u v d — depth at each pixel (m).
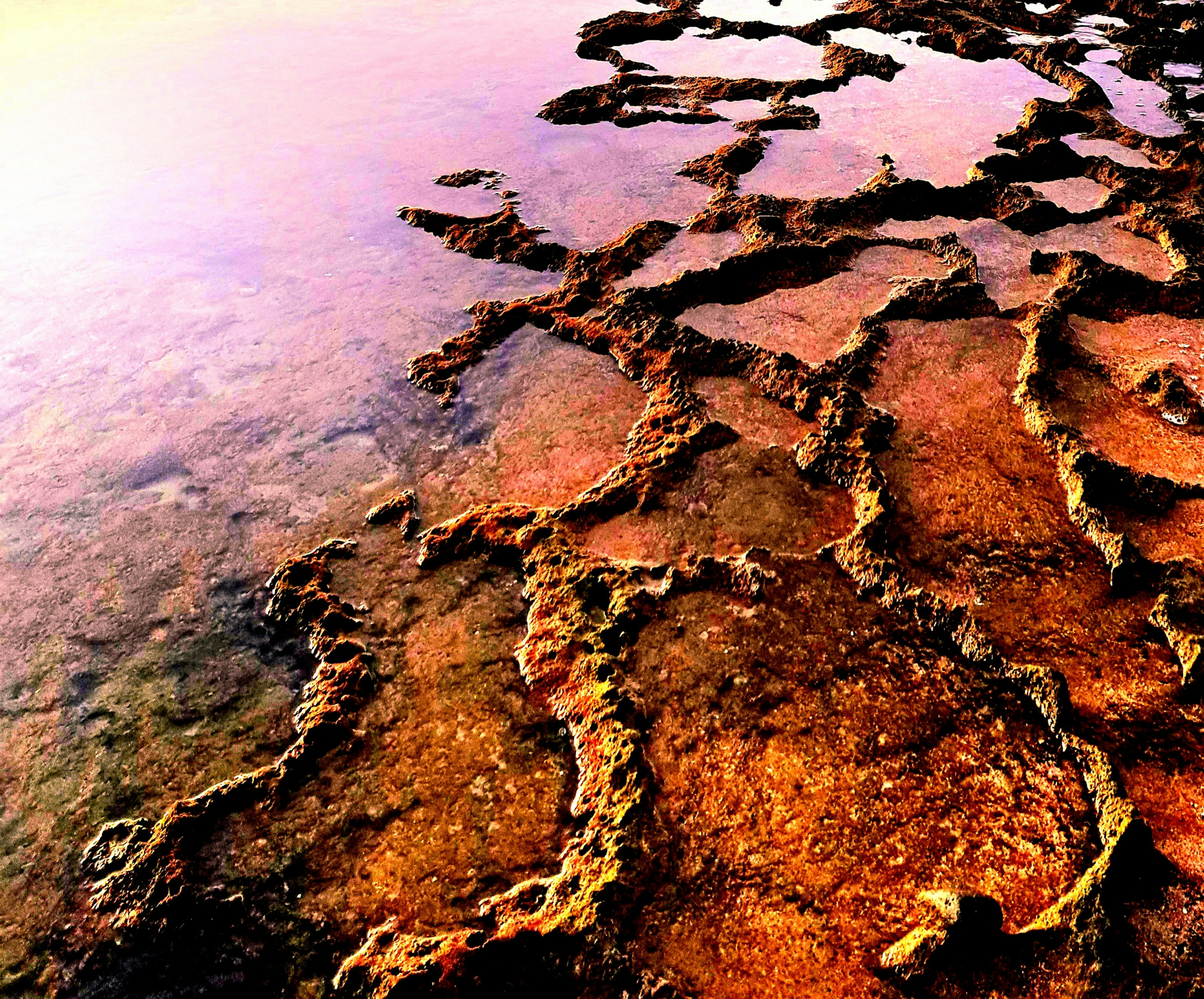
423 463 3.14
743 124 5.35
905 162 4.75
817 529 2.76
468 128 5.57
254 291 4.14
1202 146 4.57
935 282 3.73
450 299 3.97
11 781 2.28
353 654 2.51
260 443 3.28
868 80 5.91
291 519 2.96
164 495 3.09
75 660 2.57
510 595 2.65
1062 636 2.38
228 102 6.22
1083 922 1.79
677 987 1.77
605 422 3.24
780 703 2.28
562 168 5.00
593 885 1.93
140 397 3.55
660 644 2.45
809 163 4.82
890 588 2.54
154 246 4.54
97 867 2.09
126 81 6.75
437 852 2.06
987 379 3.27
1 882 2.08
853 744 2.17
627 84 6.02
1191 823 1.96
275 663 2.53
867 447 2.96
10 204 5.02
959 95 5.59
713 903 1.90
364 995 1.82
